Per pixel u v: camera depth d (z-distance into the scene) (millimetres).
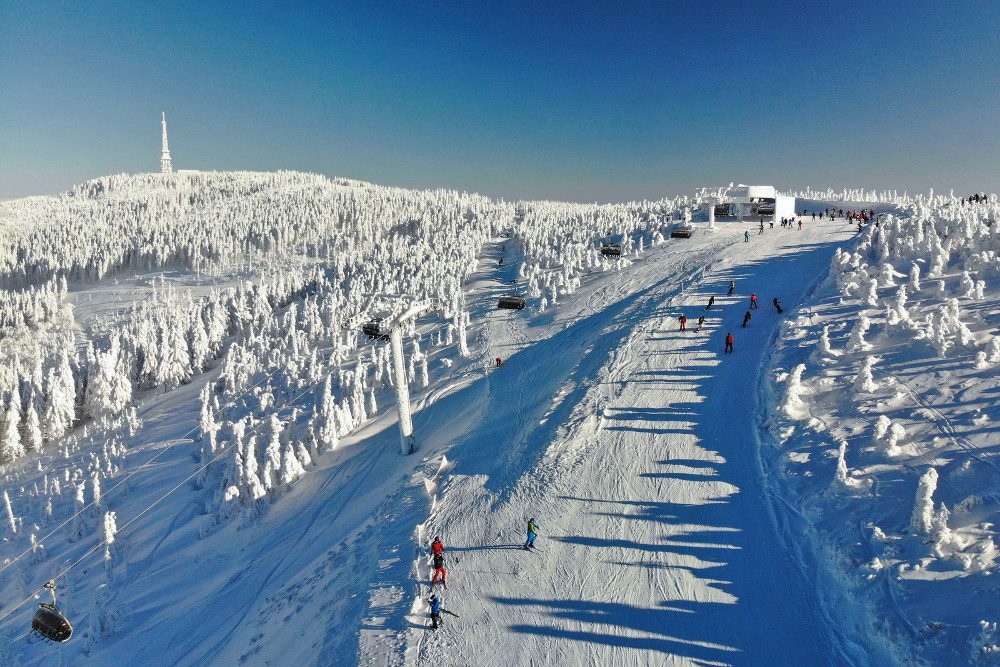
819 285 42094
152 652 30594
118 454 70062
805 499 21047
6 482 79562
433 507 27469
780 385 28750
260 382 80250
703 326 39812
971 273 33844
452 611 19688
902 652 14344
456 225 174875
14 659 36219
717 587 18531
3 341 142500
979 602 14453
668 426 28516
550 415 33500
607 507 23594
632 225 114875
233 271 189375
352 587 23438
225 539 41500
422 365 60031
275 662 22016
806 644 16000
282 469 45281
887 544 17297
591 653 16922
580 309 62062
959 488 18375
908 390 24297
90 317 154375
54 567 47656
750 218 93562
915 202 70562
